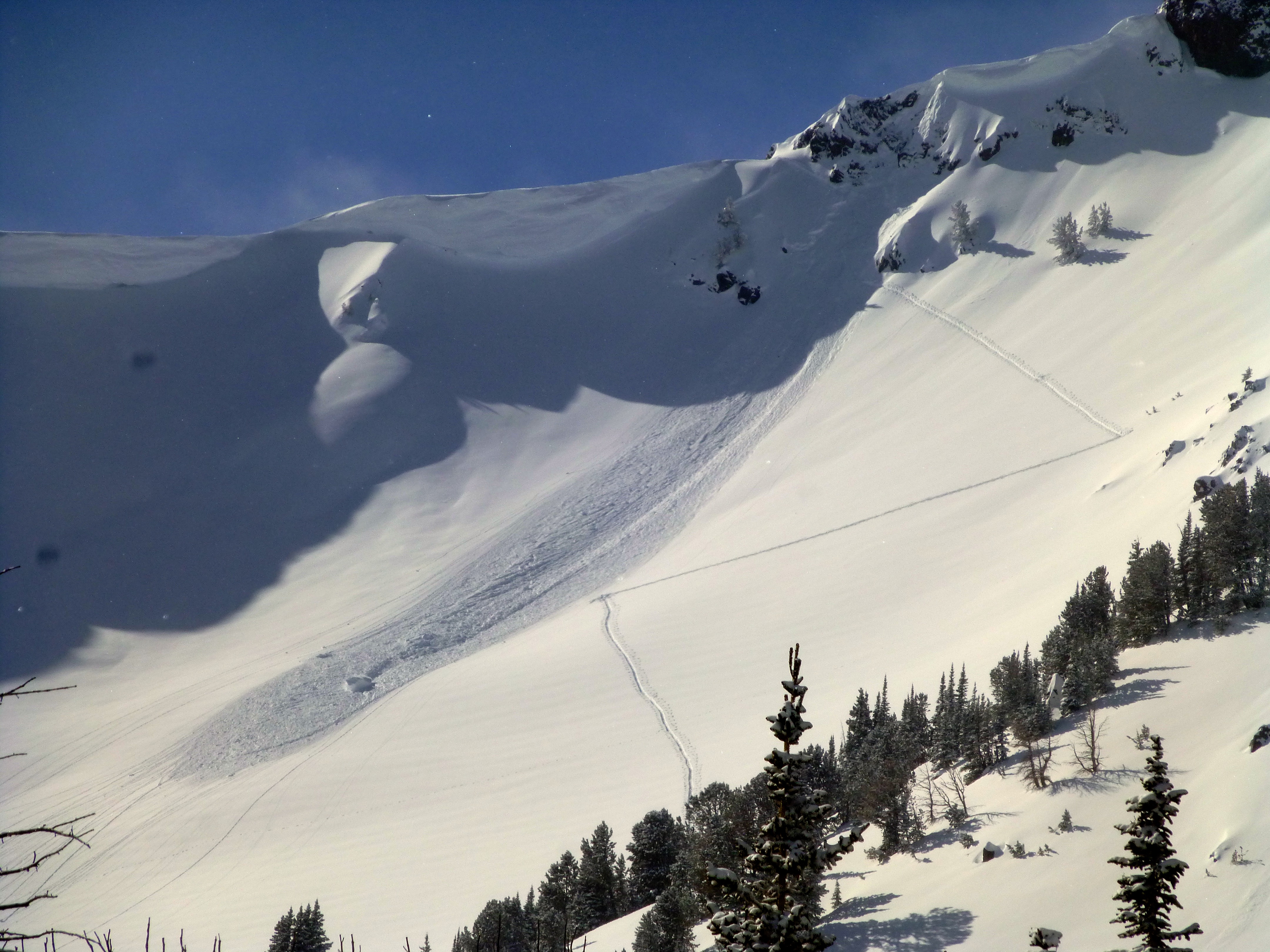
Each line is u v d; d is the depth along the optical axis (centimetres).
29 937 745
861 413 12988
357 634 10425
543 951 3675
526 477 13912
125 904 5934
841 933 2702
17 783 8169
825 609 7925
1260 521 3950
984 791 3456
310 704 8869
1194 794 2734
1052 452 9381
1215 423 6681
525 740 7156
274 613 11525
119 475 14362
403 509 13488
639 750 6556
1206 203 14712
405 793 6812
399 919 5075
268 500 13938
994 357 12900
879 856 3391
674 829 4622
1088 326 12488
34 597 11875
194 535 13212
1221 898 2305
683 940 3475
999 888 2684
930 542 8506
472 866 5553
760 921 1488
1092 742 3145
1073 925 2384
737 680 7219
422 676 9081
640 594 9769
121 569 12519
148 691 9906
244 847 6488
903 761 4050
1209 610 3944
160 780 7856
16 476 14012
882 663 6538
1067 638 4250
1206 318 10675
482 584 11175
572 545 11725
